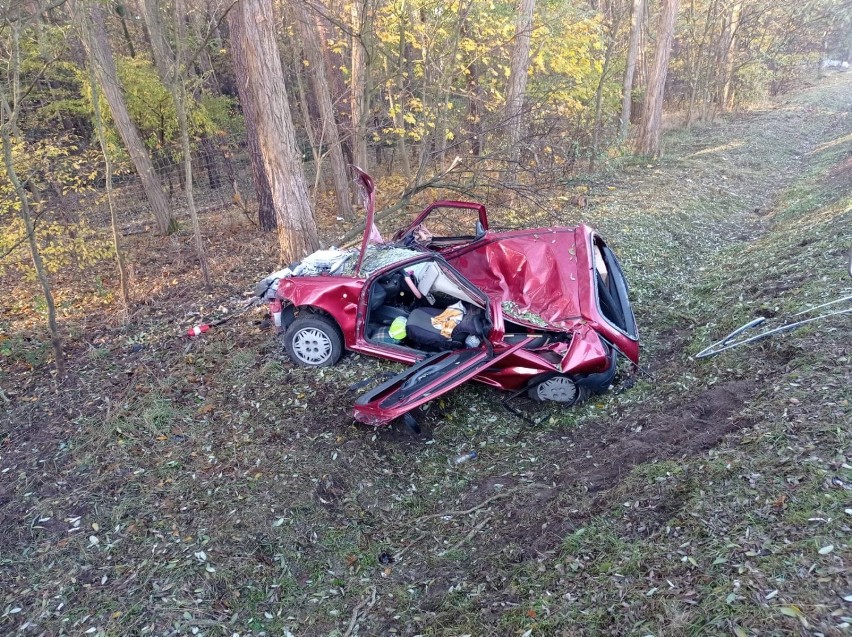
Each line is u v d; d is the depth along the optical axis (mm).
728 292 7496
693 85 25500
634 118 28609
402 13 9852
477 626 3240
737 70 29203
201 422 5340
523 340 5555
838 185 11883
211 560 3861
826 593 2545
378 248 6254
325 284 5754
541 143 11188
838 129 21688
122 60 14531
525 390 5695
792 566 2738
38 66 10391
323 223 13375
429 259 5816
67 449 5066
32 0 7152
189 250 11727
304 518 4258
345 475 4711
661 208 12211
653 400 5348
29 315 8719
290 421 5277
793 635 2393
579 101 15281
